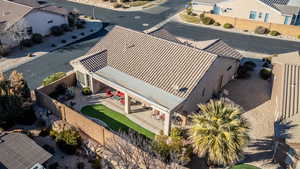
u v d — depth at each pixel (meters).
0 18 47.47
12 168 20.84
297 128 23.00
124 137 23.67
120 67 32.53
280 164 24.23
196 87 28.31
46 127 28.09
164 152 22.42
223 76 34.66
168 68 30.45
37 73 38.62
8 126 27.56
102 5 70.44
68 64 41.19
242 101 33.16
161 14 64.81
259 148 26.12
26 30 47.62
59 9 54.56
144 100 27.59
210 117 21.09
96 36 52.06
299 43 50.31
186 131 27.50
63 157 24.64
